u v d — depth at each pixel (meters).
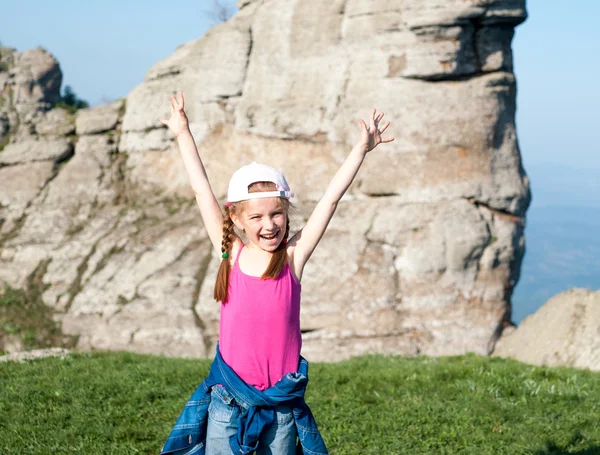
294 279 3.65
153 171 24.03
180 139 4.02
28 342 19.22
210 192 3.95
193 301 19.17
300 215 20.11
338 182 3.80
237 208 3.58
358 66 19.92
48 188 24.30
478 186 18.75
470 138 18.83
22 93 27.41
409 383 8.71
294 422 3.59
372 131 3.85
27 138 25.70
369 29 19.83
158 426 7.11
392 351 17.42
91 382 8.64
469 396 8.12
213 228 3.89
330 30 20.61
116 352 12.25
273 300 3.55
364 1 19.95
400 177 19.11
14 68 27.75
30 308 20.30
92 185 24.08
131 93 25.08
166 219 22.45
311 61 20.88
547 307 17.11
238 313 3.56
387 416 7.47
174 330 18.72
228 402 3.51
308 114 20.73
